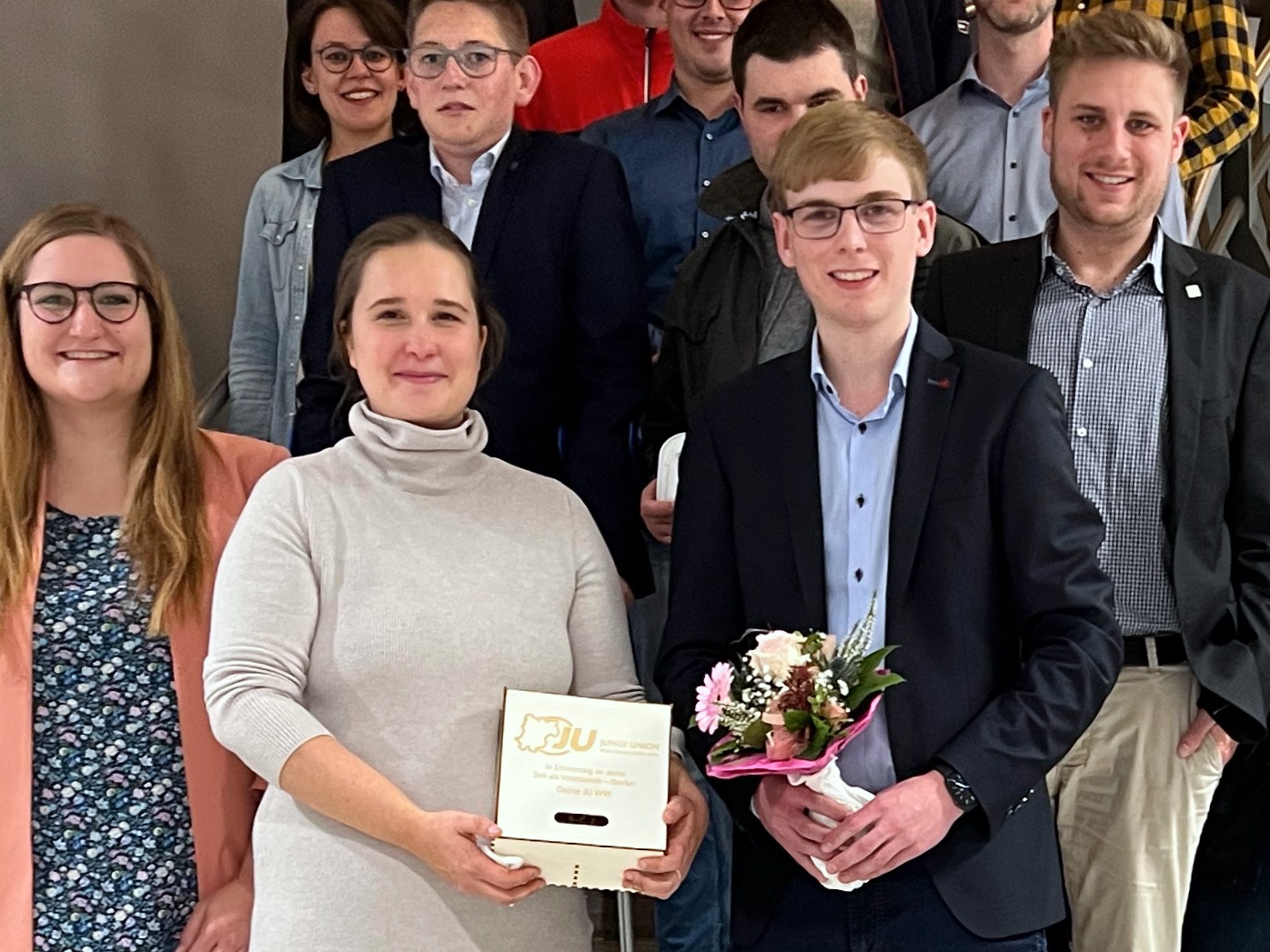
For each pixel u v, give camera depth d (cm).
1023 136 364
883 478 251
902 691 241
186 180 527
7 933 254
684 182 381
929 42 408
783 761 226
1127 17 296
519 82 346
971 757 230
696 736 246
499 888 229
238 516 280
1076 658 236
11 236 465
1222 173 442
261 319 396
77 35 488
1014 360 253
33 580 264
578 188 335
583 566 259
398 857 236
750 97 335
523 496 260
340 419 319
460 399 256
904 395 252
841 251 245
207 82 535
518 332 328
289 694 239
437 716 242
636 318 334
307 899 235
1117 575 289
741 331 324
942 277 311
